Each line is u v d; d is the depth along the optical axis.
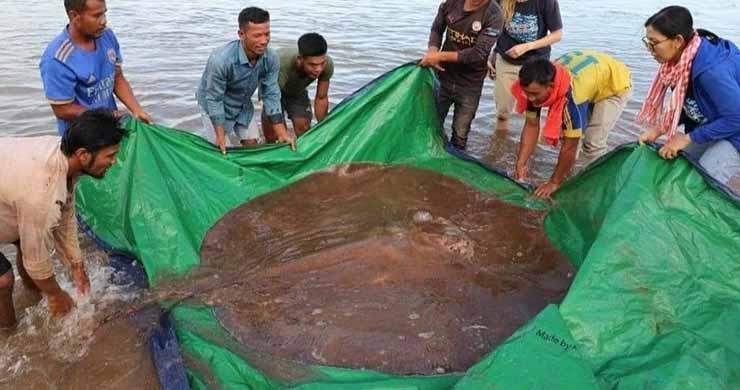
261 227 4.52
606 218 3.87
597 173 4.66
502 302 3.70
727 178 4.46
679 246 3.71
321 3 14.10
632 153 4.30
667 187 4.05
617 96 5.75
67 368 3.42
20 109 6.88
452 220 4.67
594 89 5.45
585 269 3.47
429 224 4.51
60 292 3.62
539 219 4.80
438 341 3.36
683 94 4.28
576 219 4.66
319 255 4.00
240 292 3.78
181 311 3.68
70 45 4.32
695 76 4.16
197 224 4.52
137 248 4.19
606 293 3.39
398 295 3.69
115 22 10.92
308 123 6.39
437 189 5.16
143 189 4.35
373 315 3.53
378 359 3.25
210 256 4.22
